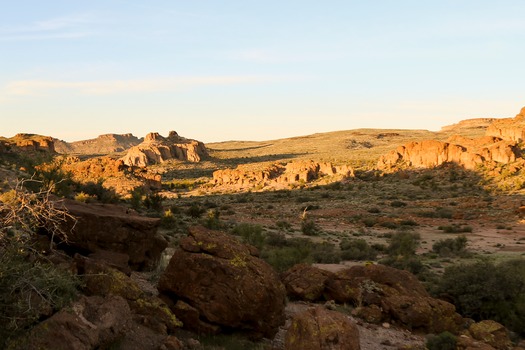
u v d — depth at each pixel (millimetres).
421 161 137125
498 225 65375
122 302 10148
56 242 13938
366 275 18719
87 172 121438
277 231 57250
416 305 16047
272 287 12039
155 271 15961
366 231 62375
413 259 34469
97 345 8906
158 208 63625
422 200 97688
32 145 113062
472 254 41188
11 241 9391
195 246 12281
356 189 122125
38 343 8266
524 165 116000
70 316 8906
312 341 9688
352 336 9953
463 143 142750
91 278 10938
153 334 10125
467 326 16609
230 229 50500
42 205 10234
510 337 15969
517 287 19016
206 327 11367
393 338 14523
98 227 14742
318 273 18750
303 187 135875
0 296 8562
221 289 11633
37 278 9125
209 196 126438
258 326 11766
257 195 121750
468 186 109938
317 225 67875
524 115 171625
